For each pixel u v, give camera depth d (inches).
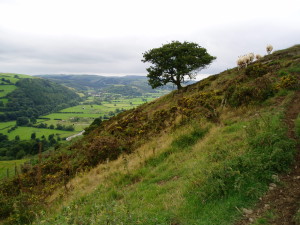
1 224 279.7
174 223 157.8
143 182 269.7
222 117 391.9
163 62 1080.8
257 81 427.2
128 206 185.9
